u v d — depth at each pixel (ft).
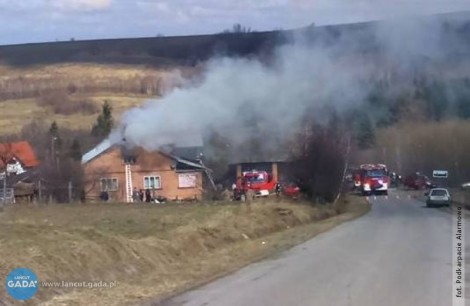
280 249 67.62
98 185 146.30
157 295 41.75
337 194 144.05
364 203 166.81
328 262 56.03
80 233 54.39
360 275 47.98
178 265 56.59
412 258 57.26
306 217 114.21
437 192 144.25
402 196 205.46
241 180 150.61
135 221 79.05
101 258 49.44
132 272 50.67
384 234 81.00
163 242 61.82
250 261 58.54
